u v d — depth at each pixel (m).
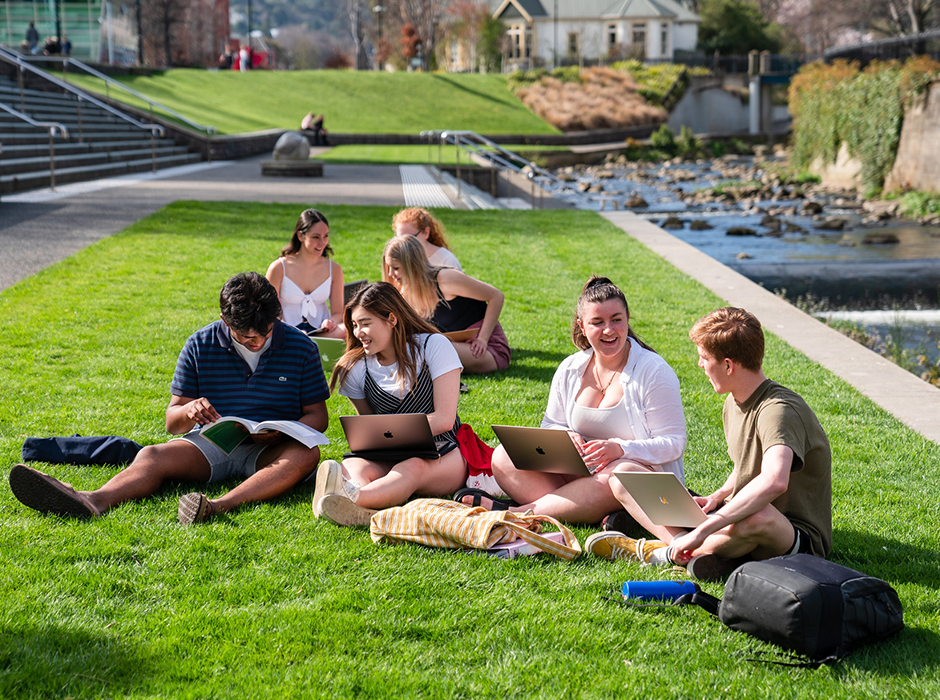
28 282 8.32
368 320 4.07
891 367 6.83
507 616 3.00
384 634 2.85
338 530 3.69
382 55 74.69
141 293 8.23
